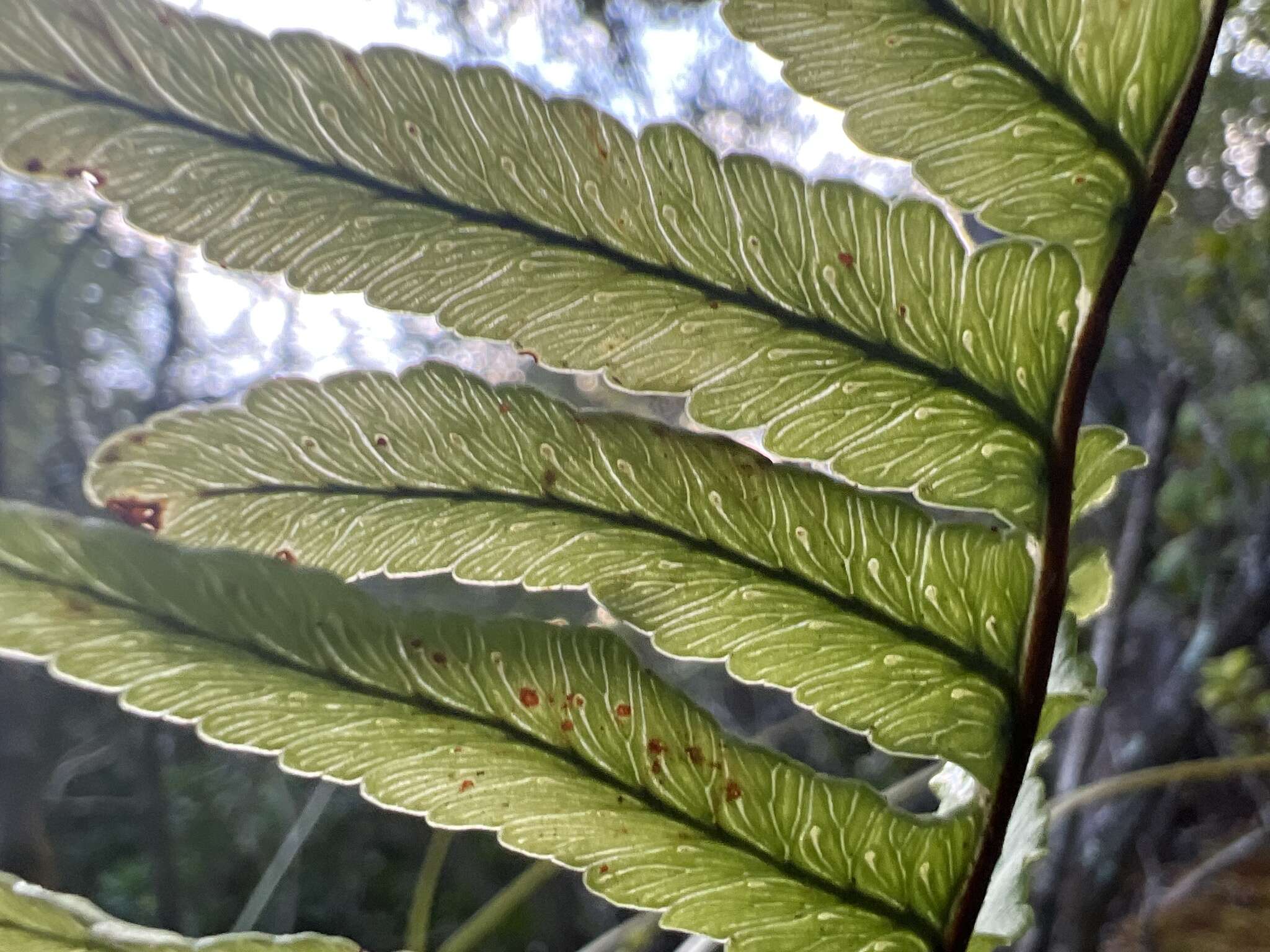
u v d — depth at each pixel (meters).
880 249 0.06
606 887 0.07
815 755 0.32
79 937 0.06
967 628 0.07
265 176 0.06
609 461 0.06
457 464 0.06
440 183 0.06
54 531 0.06
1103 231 0.06
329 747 0.06
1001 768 0.07
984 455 0.07
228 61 0.06
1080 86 0.06
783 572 0.07
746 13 0.06
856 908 0.07
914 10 0.06
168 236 0.06
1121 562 0.20
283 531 0.06
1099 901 0.20
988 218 0.06
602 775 0.07
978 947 0.07
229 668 0.06
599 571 0.07
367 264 0.06
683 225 0.06
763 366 0.06
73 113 0.06
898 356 0.06
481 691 0.06
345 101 0.06
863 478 0.07
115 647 0.06
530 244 0.06
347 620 0.06
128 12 0.05
